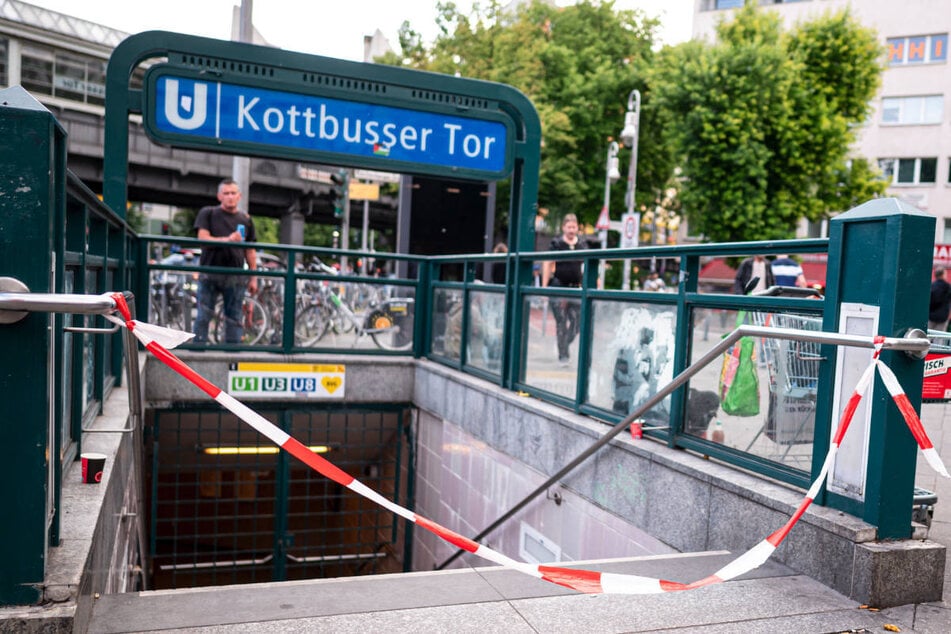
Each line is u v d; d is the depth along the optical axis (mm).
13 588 2184
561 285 9312
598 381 5422
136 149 37938
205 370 7973
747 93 25500
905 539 3170
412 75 7273
